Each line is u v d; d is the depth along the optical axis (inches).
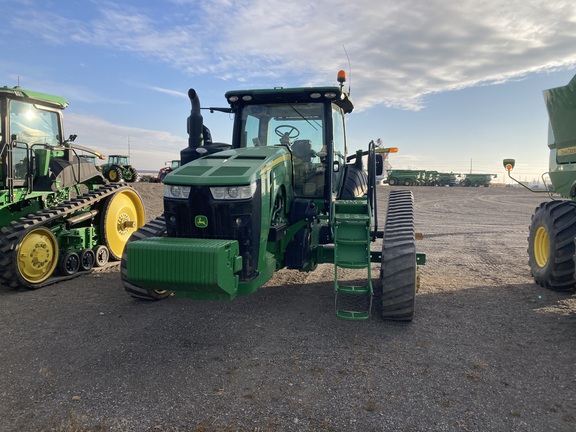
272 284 234.5
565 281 209.3
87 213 279.7
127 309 191.6
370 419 104.7
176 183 145.9
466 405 111.3
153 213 594.9
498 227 533.3
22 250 225.8
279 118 204.1
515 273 266.8
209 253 126.5
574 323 173.0
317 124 199.3
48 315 184.7
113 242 303.0
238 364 135.2
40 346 149.6
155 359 138.9
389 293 166.4
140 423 103.0
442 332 162.6
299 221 180.1
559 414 107.2
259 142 206.7
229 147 197.2
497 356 141.3
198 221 144.9
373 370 130.7
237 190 141.6
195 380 124.8
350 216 170.7
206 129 190.5
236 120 209.3
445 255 333.1
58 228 256.8
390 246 173.5
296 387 120.5
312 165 198.5
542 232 233.3
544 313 185.6
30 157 245.0
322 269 273.9
